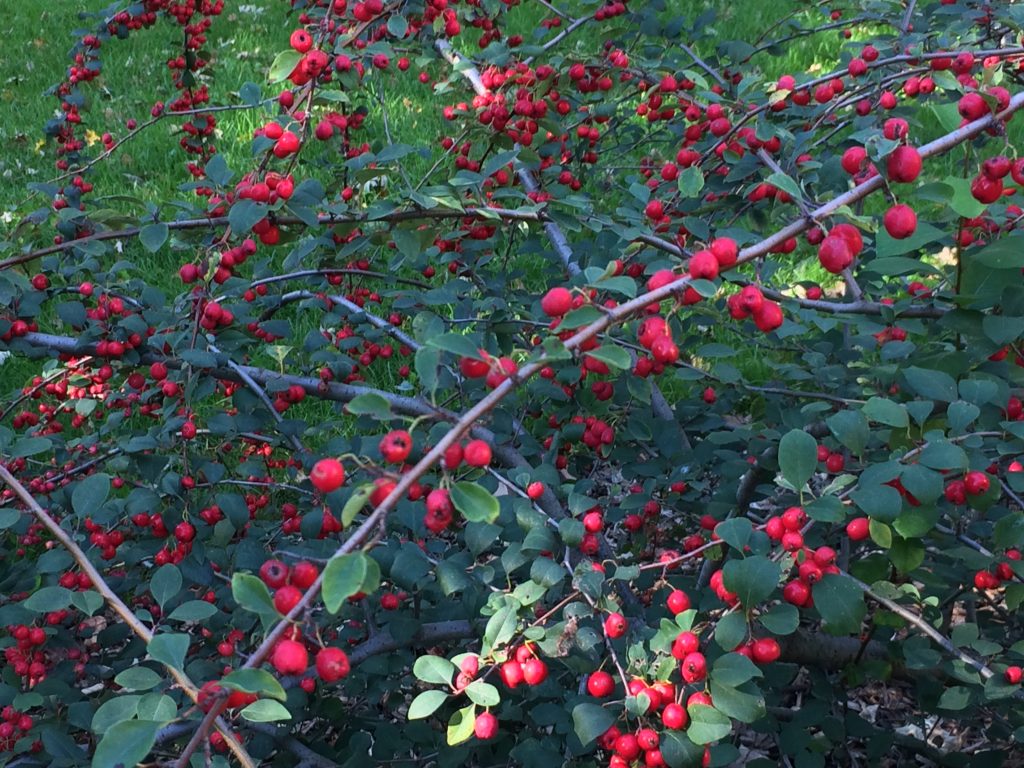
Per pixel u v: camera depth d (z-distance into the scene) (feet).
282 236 7.89
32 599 5.78
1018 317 6.41
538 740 7.87
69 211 7.82
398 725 9.09
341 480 4.19
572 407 9.09
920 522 5.61
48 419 10.91
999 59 9.02
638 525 8.38
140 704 4.77
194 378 7.95
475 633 7.87
